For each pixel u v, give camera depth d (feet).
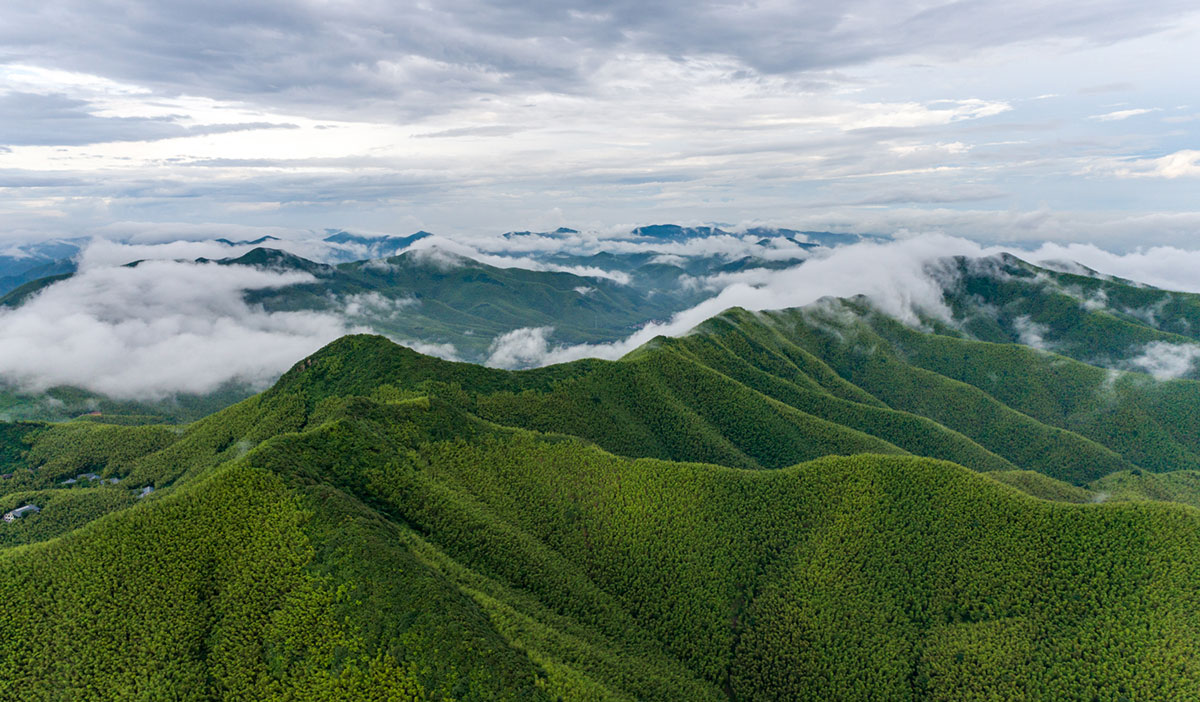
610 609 488.85
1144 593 445.78
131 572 393.70
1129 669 413.59
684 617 497.05
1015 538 499.51
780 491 576.61
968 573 491.72
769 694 453.17
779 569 524.52
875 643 467.52
